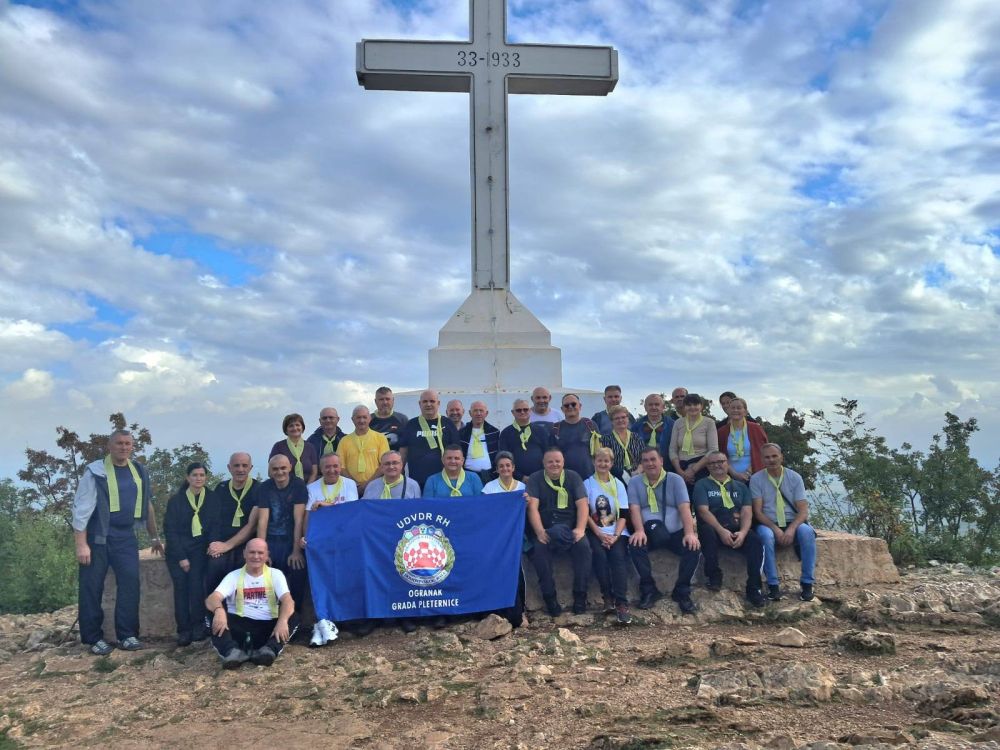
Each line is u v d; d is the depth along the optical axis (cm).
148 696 635
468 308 1191
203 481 795
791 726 493
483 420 894
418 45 1209
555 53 1227
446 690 600
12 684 703
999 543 1312
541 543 802
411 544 782
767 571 817
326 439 896
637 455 901
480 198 1209
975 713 487
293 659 700
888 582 877
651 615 799
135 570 788
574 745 486
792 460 1445
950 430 1511
